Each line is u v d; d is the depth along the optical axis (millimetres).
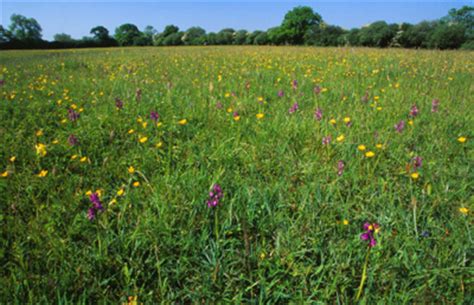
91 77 9266
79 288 2066
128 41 85500
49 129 4594
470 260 2158
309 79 7832
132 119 4824
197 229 2543
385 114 4852
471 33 31234
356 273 2160
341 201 2816
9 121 4816
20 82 8586
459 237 2312
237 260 2266
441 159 3467
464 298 1886
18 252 2250
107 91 7004
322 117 4707
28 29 92125
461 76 7984
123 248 2346
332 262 2223
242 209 2697
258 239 2508
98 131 4336
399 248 2277
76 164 3607
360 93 6180
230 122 4680
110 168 3535
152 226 2492
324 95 6133
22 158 3730
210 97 5832
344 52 16219
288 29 63094
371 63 10641
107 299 1978
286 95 6223
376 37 34562
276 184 3002
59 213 2676
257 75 8414
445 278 2006
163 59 15266
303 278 2100
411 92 6105
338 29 44281
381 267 2129
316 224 2557
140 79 8367
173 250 2389
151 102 5684
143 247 2379
